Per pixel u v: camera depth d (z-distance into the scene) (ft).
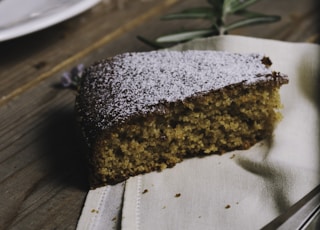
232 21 1.73
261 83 1.22
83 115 1.22
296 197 1.11
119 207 1.14
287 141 1.23
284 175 1.14
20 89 1.49
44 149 1.29
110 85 1.25
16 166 1.24
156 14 1.79
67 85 1.49
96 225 1.10
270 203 1.11
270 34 1.66
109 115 1.18
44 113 1.40
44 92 1.48
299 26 1.70
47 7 1.60
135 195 1.15
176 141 1.23
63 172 1.22
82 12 1.75
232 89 1.21
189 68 1.27
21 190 1.18
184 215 1.10
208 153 1.25
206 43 1.45
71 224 1.11
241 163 1.21
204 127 1.23
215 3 1.55
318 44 1.59
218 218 1.08
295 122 1.29
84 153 1.24
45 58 1.60
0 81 1.52
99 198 1.16
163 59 1.31
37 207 1.14
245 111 1.24
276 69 1.40
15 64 1.58
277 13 1.77
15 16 1.58
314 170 1.15
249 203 1.11
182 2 1.85
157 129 1.20
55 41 1.66
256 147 1.26
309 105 1.33
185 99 1.19
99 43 1.65
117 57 1.34
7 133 1.34
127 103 1.19
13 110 1.42
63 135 1.33
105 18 1.76
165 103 1.18
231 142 1.26
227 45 1.43
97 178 1.18
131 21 1.74
